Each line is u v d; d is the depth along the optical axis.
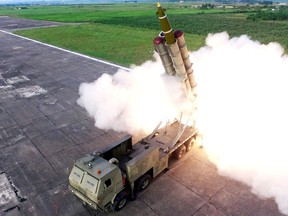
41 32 66.12
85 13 132.75
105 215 11.64
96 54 40.38
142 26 71.50
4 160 15.84
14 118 21.05
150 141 14.80
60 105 23.19
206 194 12.54
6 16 127.69
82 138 17.95
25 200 12.75
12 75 32.06
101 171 10.61
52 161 15.62
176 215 11.48
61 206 12.33
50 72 32.66
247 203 11.88
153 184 13.27
